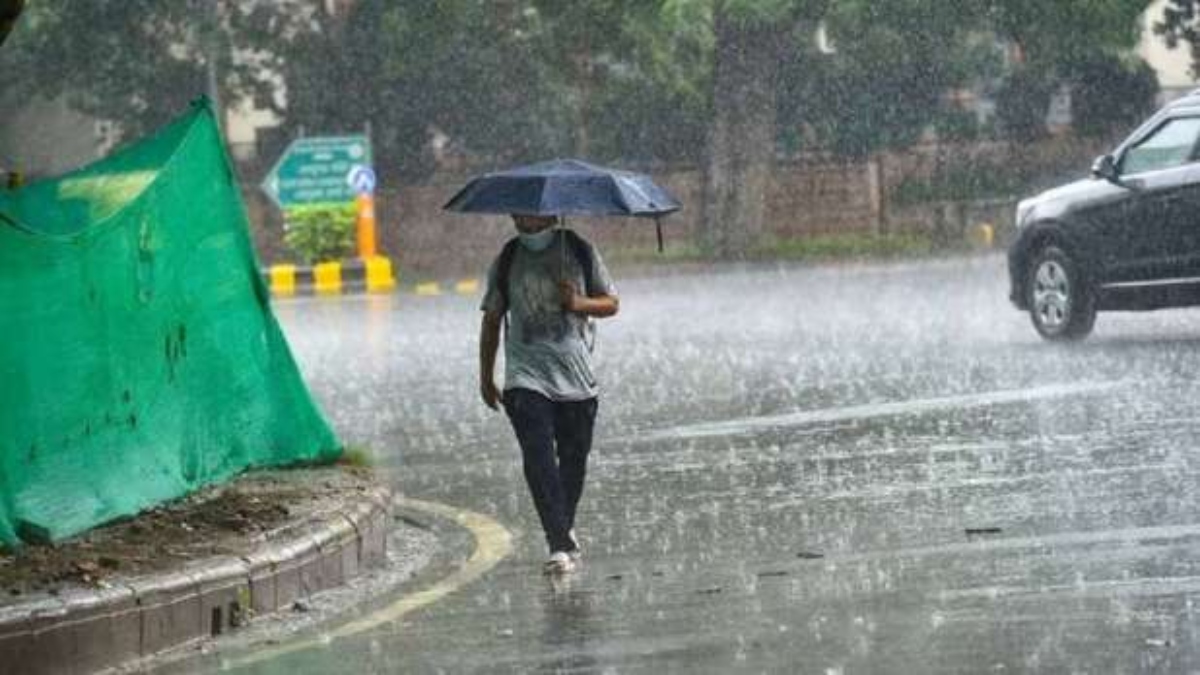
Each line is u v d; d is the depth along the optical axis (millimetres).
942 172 109312
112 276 24047
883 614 19719
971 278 79938
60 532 22500
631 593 21812
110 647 19422
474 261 106625
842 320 60438
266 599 21875
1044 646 17812
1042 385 39781
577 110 103250
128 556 21625
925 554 23000
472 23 100375
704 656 18188
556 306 23969
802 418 37125
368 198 91625
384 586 23609
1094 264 47000
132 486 24219
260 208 105500
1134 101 107562
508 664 18359
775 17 98875
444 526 27891
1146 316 54250
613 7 99312
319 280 89688
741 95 104625
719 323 61812
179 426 25703
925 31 102562
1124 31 102125
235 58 103625
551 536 23719
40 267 22422
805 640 18688
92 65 99188
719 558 23750
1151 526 23875
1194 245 45000
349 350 58375
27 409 22094
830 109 107000
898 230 109812
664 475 31094
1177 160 45875
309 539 23141
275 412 28094
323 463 28703
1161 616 18797
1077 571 21312
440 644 19594
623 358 51656
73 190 26094
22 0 22547
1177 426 32844
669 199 24125
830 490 28500
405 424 40031
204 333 26469
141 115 101500
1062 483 27672
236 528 23438
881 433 34344
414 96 103188
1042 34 102688
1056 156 108688
